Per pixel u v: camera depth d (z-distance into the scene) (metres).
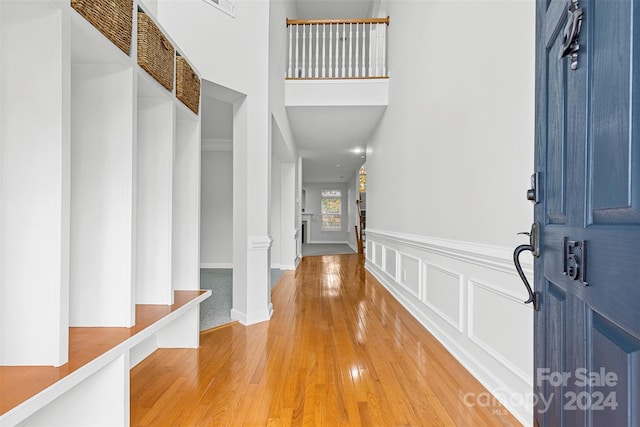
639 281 0.47
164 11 2.37
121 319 1.36
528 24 1.34
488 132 1.64
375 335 2.43
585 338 0.65
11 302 0.98
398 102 3.44
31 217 0.99
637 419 0.47
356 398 1.56
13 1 0.97
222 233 5.92
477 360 1.76
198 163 2.21
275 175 5.93
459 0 1.97
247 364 1.93
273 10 3.19
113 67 1.37
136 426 1.34
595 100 0.62
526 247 0.98
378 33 4.07
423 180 2.62
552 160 0.85
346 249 10.15
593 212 0.62
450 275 2.10
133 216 1.39
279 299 3.58
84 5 1.09
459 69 1.97
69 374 0.94
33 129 0.99
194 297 1.97
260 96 2.84
